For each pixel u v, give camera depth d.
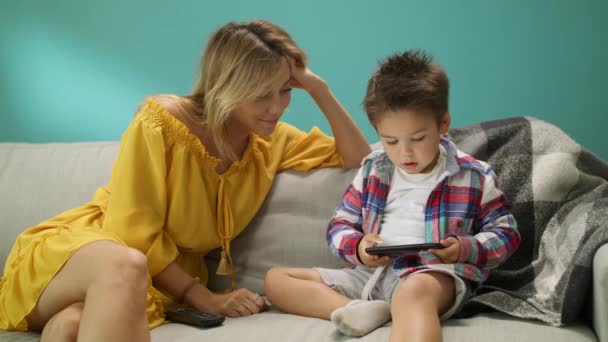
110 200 1.44
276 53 1.44
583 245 1.21
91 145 1.88
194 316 1.31
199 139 1.48
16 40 2.35
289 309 1.37
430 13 2.02
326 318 1.31
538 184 1.45
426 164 1.30
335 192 1.59
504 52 1.97
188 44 2.22
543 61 1.94
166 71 2.25
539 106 1.96
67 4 2.31
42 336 1.15
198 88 1.53
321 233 1.57
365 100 1.35
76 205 1.75
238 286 1.58
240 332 1.22
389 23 2.05
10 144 1.93
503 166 1.51
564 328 1.17
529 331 1.14
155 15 2.25
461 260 1.24
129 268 1.13
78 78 2.33
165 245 1.45
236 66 1.42
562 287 1.19
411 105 1.25
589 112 1.92
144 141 1.44
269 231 1.59
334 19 2.09
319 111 2.12
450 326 1.18
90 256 1.17
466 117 2.02
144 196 1.42
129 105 2.29
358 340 1.13
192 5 2.21
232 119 1.51
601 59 1.90
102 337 1.06
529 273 1.37
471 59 2.00
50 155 1.86
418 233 1.33
